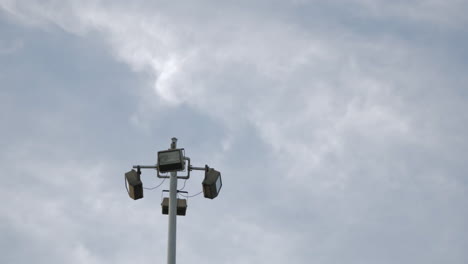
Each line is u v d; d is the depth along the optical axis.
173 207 18.03
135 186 18.70
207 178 18.61
